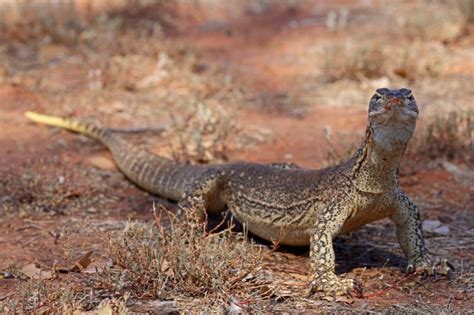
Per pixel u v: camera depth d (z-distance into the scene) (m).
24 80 30.17
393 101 14.88
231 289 14.83
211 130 25.58
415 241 16.70
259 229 18.28
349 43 36.19
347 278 15.83
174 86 30.25
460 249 18.33
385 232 19.45
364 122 27.61
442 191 22.34
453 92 30.06
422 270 16.47
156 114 27.61
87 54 32.38
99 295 14.72
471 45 35.50
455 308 14.72
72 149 24.50
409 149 24.59
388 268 17.02
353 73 32.06
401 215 16.64
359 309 14.50
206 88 30.11
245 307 14.27
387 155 15.58
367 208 16.31
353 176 16.12
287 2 44.97
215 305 14.31
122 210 20.64
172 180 21.12
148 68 31.77
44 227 19.14
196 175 20.27
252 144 25.45
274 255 17.64
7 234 18.67
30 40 34.69
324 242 15.90
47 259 17.03
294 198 17.27
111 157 24.31
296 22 41.62
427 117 27.44
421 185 22.75
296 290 15.29
